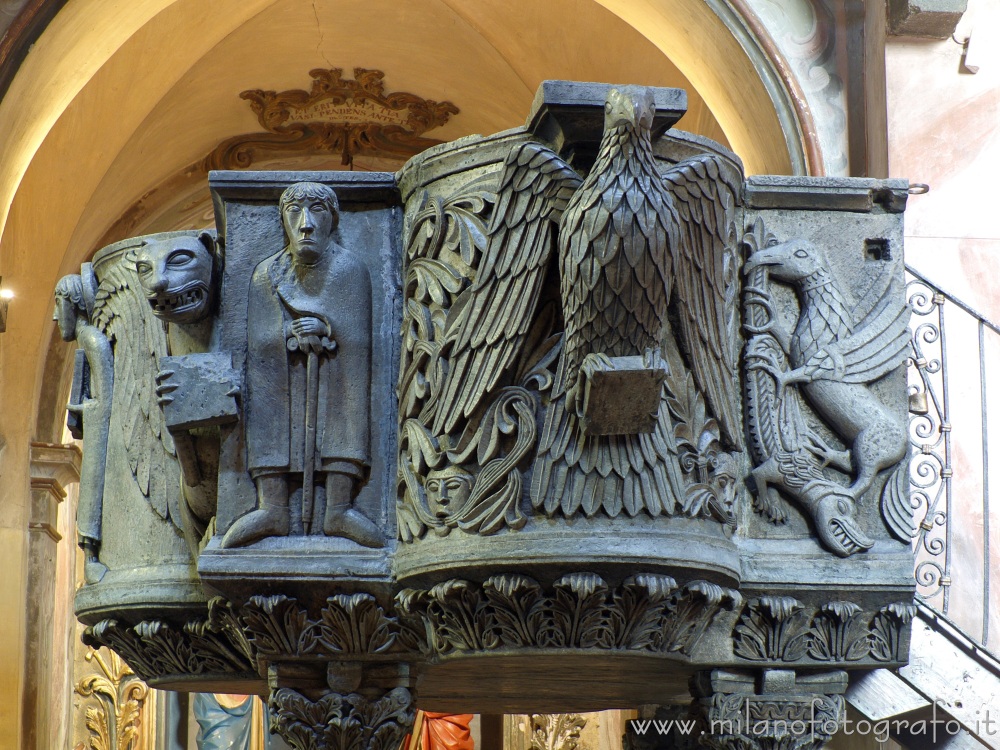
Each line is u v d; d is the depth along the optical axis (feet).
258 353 14.38
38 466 37.73
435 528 13.51
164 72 37.45
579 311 12.76
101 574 15.83
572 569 12.96
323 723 14.60
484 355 13.46
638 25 30.48
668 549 13.00
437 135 43.73
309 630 14.28
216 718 39.19
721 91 28.78
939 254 23.94
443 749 35.55
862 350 14.90
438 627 13.83
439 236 14.07
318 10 38.11
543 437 13.19
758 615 14.42
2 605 35.65
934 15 24.08
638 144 12.75
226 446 14.28
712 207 13.78
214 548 14.07
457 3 37.32
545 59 37.50
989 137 24.43
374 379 14.44
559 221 13.24
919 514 21.94
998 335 23.26
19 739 35.29
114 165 39.11
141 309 16.14
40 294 37.19
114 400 16.26
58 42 27.53
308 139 43.32
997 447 22.59
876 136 25.04
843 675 14.71
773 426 14.61
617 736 35.60
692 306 13.67
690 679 15.30
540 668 15.08
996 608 21.77
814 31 26.71
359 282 14.53
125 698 39.93
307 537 14.14
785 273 14.94
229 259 14.71
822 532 14.40
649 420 13.01
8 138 27.17
